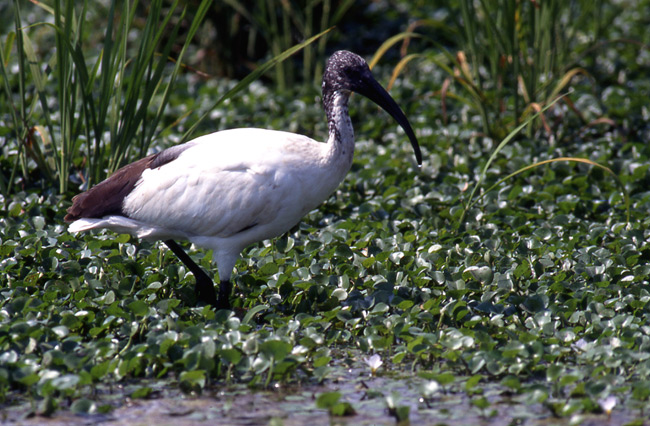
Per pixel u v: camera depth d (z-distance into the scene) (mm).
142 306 8570
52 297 9117
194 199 9078
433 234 11430
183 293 9734
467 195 13039
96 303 9094
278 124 16969
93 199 9453
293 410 7379
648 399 7363
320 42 20500
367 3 23250
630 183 13250
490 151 15195
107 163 13297
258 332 8500
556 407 7180
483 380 8023
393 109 9664
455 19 16312
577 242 11102
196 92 19906
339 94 9406
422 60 22172
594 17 23328
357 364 8492
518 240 11258
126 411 7301
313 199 9352
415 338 8445
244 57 22453
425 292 9547
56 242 10641
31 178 13539
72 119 12273
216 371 7996
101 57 11758
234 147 9172
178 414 7254
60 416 7172
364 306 9281
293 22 21828
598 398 7332
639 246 10820
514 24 15078
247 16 20234
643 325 8727
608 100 17828
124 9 11578
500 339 8727
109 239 10773
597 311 9031
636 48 23141
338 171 9391
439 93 16078
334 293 9477
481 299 9445
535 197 12883
